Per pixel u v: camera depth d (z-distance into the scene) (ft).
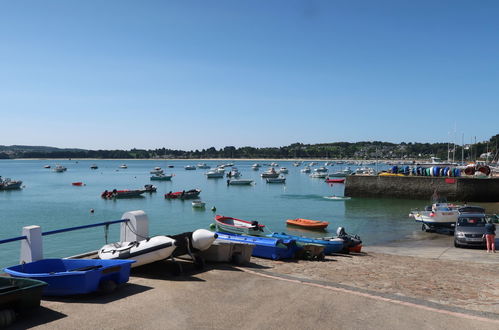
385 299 28.50
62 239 100.83
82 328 22.08
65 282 27.12
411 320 24.35
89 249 90.17
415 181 178.60
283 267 41.83
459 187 168.25
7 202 196.75
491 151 543.39
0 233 117.19
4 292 22.88
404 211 148.56
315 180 370.73
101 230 113.70
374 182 188.34
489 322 24.23
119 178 404.36
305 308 26.13
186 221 140.67
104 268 28.02
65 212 162.30
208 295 28.55
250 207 176.65
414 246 79.56
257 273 35.83
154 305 26.13
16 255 85.30
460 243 71.92
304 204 184.03
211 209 169.37
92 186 300.40
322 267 43.55
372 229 109.70
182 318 23.90
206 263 39.96
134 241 37.01
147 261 33.99
